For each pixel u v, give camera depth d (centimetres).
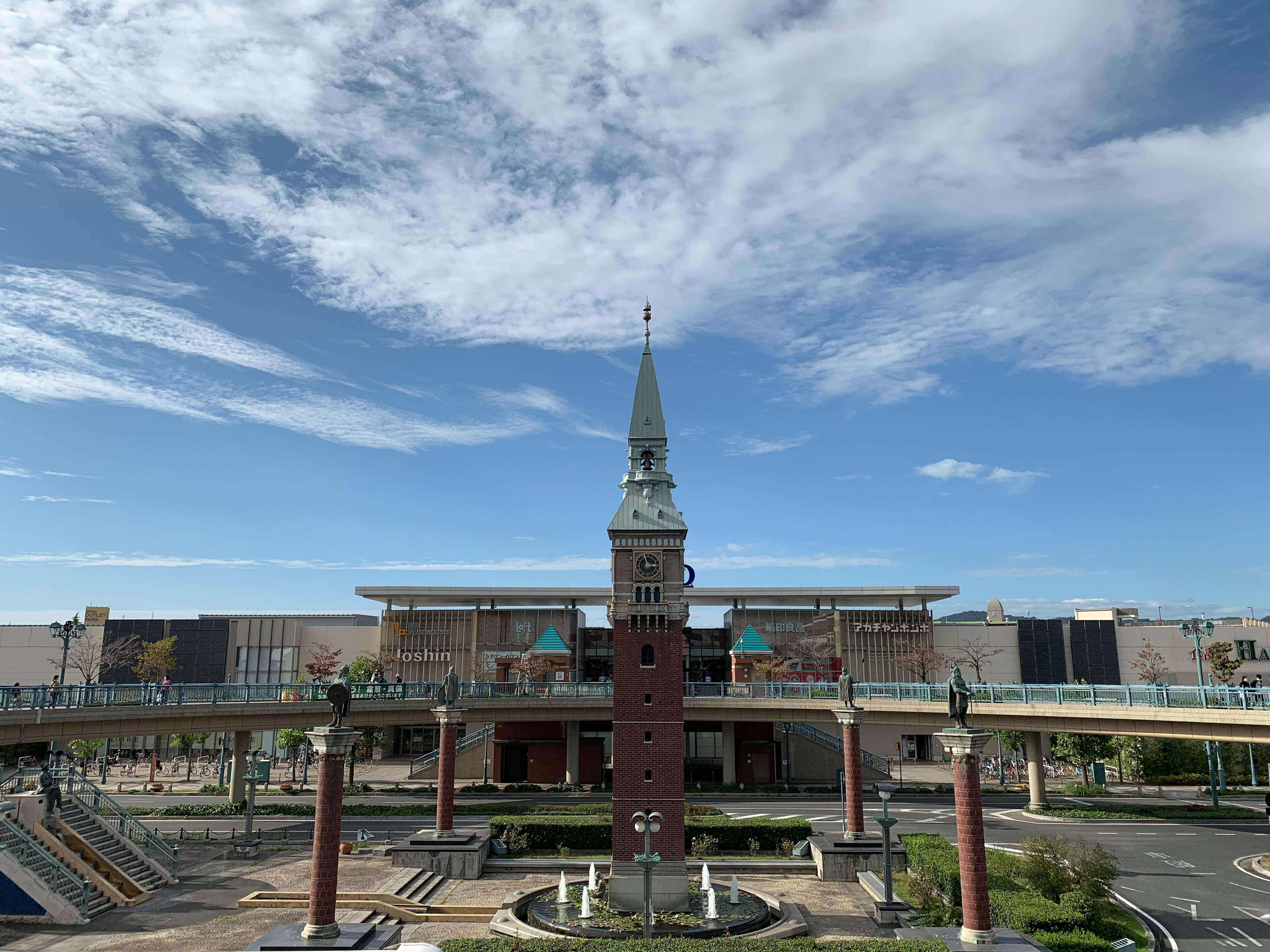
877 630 9862
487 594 9894
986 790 7550
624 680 4012
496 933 3591
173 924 3653
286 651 10381
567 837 5119
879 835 4928
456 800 7088
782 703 7444
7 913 3666
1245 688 4878
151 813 6169
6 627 10388
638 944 2752
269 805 6438
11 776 4372
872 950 2712
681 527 4122
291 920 3684
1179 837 5566
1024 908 3384
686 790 7600
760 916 3722
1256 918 3797
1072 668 10025
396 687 6969
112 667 10219
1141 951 3334
